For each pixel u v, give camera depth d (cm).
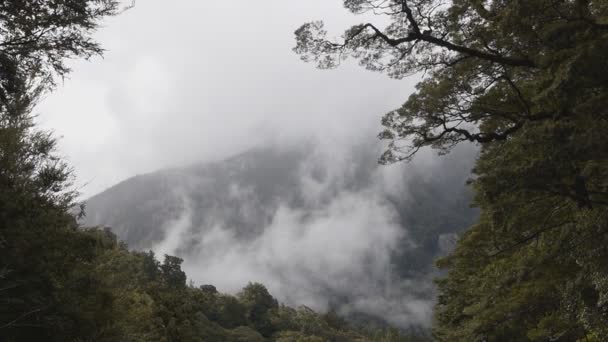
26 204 1283
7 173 1351
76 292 1340
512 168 891
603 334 1005
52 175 1389
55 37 927
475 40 1098
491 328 1544
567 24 783
